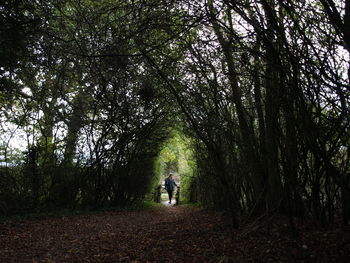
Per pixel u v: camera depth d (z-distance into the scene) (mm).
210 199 11141
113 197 12375
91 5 6207
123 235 6027
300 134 4059
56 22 7477
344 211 4473
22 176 8961
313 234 4250
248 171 6918
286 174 4469
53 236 5887
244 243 4508
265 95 5422
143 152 12766
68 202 10203
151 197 19672
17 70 8477
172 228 6676
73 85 10070
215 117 5840
